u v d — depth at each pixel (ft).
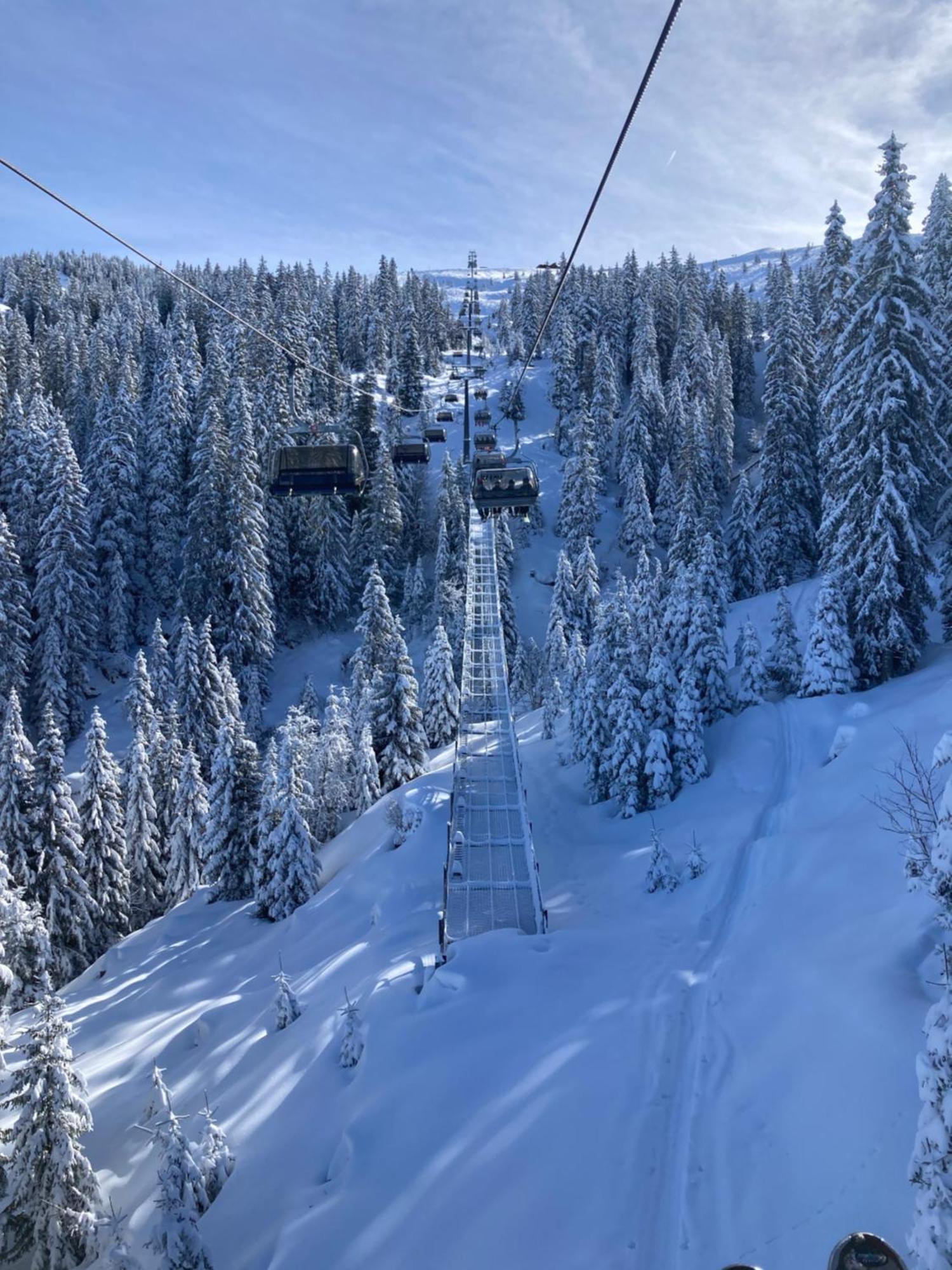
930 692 75.10
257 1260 33.14
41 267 416.67
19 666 166.30
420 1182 32.42
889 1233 22.82
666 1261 25.50
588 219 28.96
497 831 79.10
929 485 88.22
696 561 129.29
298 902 100.89
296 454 63.16
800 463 156.66
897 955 35.35
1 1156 49.01
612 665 98.73
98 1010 93.91
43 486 196.75
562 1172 30.37
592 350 310.86
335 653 223.51
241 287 357.61
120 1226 43.42
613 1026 40.09
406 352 313.73
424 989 48.55
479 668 145.38
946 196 111.04
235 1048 64.34
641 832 85.51
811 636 93.61
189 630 163.22
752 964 43.88
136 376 270.26
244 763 118.21
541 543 259.60
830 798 66.90
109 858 116.88
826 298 116.67
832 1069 30.78
